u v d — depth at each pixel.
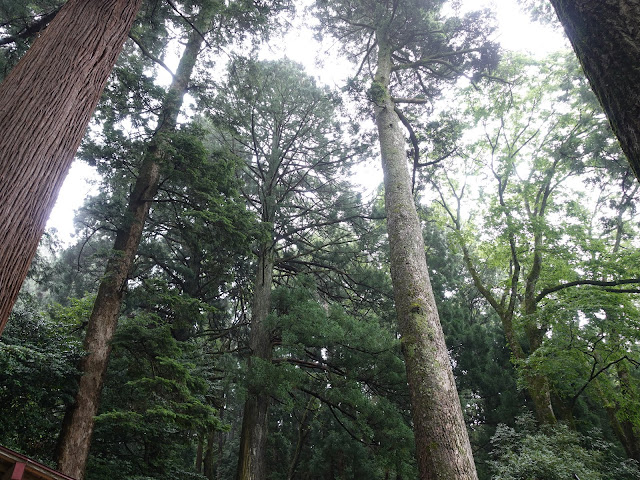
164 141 9.15
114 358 9.91
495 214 13.59
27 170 2.73
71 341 8.02
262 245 12.49
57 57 3.30
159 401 8.34
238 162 10.62
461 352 14.30
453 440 4.83
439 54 11.63
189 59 11.77
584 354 11.47
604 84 1.56
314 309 10.12
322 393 10.04
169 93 9.20
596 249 11.95
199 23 10.66
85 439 7.38
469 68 11.80
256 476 9.45
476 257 17.92
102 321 8.31
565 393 12.72
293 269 13.54
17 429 7.39
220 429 7.65
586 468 8.51
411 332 5.81
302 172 14.96
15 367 6.55
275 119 13.92
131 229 9.40
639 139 1.39
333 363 10.16
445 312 15.19
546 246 12.73
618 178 13.73
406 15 11.06
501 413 12.88
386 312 14.15
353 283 14.50
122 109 9.21
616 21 1.52
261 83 13.10
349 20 12.50
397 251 6.76
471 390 13.99
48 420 8.23
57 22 3.53
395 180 7.71
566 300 11.25
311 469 13.76
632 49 1.45
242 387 9.24
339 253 14.38
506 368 14.34
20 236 2.58
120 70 8.72
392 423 9.30
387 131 8.70
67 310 13.33
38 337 7.81
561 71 14.94
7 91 3.03
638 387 12.37
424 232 17.41
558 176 14.98
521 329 14.67
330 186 14.86
